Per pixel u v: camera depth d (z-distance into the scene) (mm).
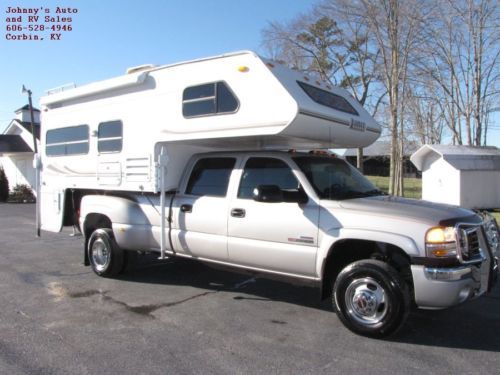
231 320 5117
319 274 4945
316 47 30938
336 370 3863
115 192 7164
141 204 6656
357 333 4664
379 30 20672
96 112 7215
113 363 3967
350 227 4711
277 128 5113
